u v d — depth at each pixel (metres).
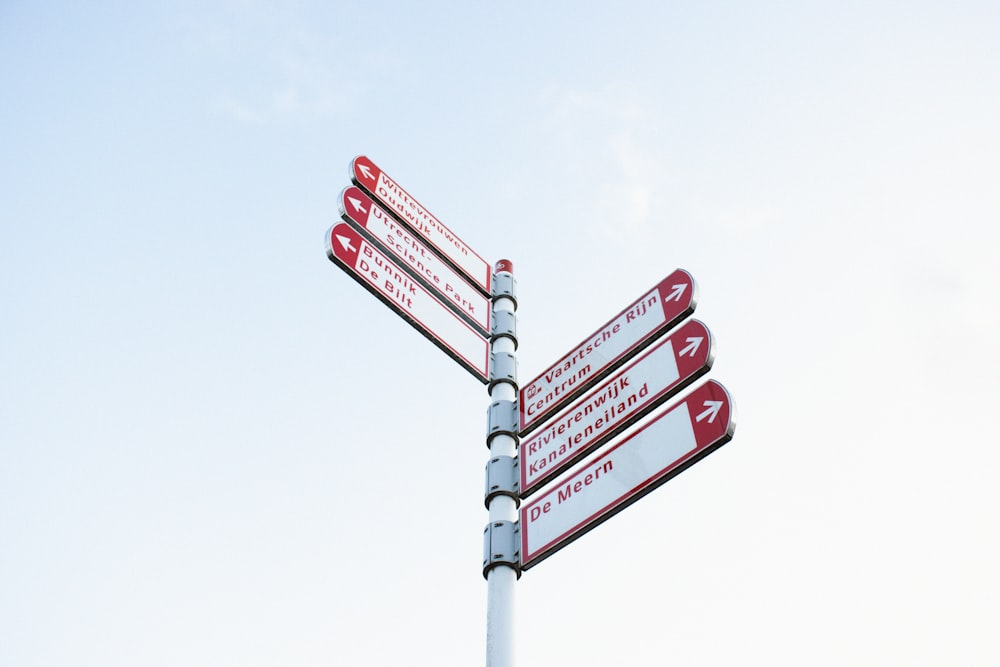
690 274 6.82
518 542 6.12
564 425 6.64
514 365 7.52
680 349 6.28
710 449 5.45
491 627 5.60
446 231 8.20
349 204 7.32
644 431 6.02
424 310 7.11
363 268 6.86
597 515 5.69
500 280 8.27
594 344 7.17
